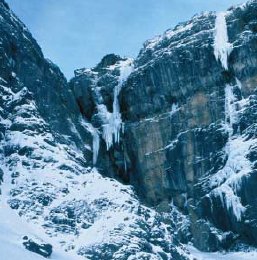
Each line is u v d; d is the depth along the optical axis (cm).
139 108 7881
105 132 8125
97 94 8412
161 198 7506
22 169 6075
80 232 5369
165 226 5812
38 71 7631
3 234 4891
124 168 7894
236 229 6831
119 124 8050
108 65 8794
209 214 7075
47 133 6656
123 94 8100
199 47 7738
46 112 7469
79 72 8719
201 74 7650
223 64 7612
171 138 7625
